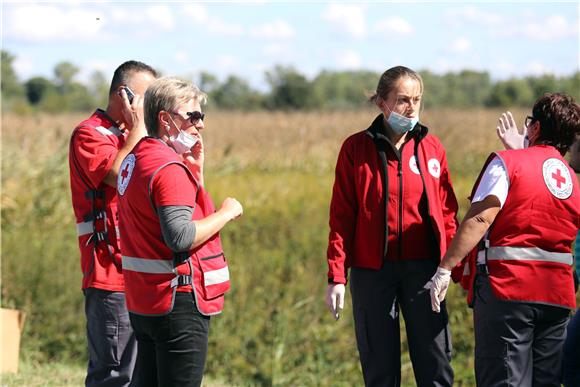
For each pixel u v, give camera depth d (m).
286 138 45.34
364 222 9.32
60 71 103.56
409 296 9.35
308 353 17.52
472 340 16.81
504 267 8.42
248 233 22.67
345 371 17.00
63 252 20.23
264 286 19.62
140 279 7.79
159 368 7.91
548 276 8.41
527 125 9.07
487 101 75.19
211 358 17.34
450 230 9.54
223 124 51.50
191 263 7.78
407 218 9.27
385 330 9.37
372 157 9.33
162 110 7.91
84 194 9.85
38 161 28.73
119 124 9.99
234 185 30.86
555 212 8.45
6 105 76.56
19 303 18.72
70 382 13.74
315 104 85.19
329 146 42.19
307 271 20.50
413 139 9.41
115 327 9.80
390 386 9.45
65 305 18.97
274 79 87.00
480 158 32.38
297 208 25.89
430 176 9.37
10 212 24.31
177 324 7.74
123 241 7.98
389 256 9.33
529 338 8.47
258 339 17.75
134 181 7.71
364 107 59.62
